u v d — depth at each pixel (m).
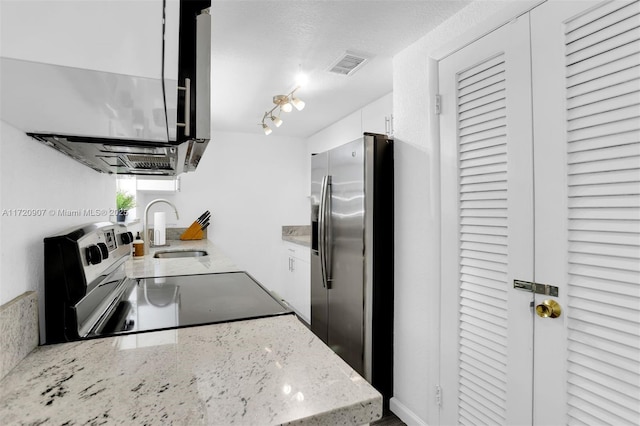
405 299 1.94
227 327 0.92
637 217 0.97
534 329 1.24
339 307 2.29
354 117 3.10
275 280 4.18
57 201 1.01
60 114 0.68
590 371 1.08
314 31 1.75
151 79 0.54
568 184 1.14
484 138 1.46
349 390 0.60
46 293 0.82
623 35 0.99
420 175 1.82
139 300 1.20
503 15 1.35
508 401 1.33
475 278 1.50
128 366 0.69
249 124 3.62
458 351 1.57
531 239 1.25
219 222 3.96
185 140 0.83
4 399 0.57
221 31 1.74
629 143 0.99
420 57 1.83
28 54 0.48
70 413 0.53
